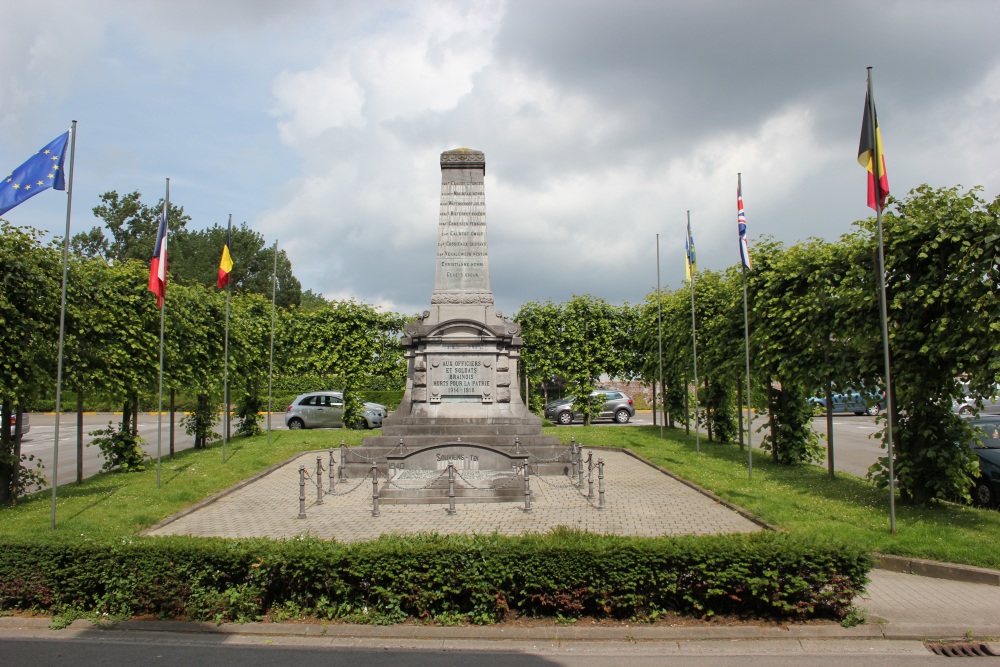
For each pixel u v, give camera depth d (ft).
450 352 66.64
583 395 102.01
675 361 87.61
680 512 44.88
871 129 39.19
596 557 26.61
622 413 122.83
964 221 39.81
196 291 78.18
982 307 37.68
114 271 63.31
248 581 27.81
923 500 44.06
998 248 37.45
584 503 48.24
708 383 82.89
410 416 65.67
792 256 58.49
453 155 69.87
